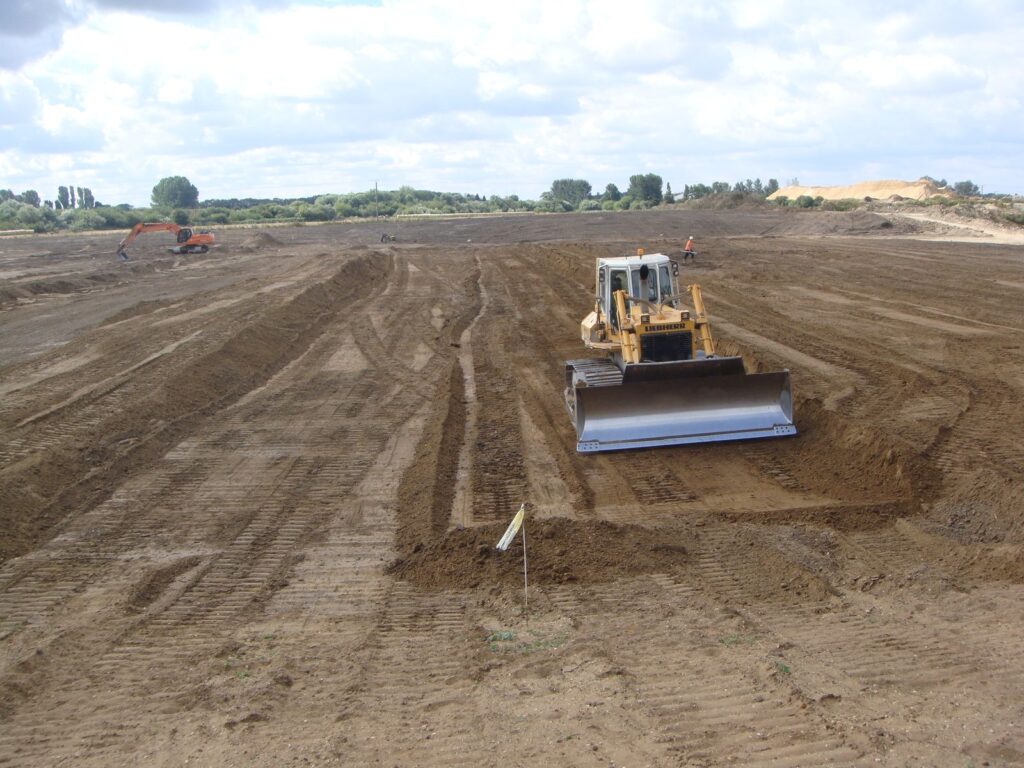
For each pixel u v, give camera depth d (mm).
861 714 6125
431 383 18375
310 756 6074
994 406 14781
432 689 7066
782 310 25641
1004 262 35000
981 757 5492
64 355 21953
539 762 5797
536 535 10039
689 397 13367
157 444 14477
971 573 8828
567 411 15734
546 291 31875
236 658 7828
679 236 57062
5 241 75938
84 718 6906
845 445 12797
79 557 10297
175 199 151625
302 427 15445
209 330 23312
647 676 6961
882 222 54219
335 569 9773
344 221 106250
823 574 9008
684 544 9898
